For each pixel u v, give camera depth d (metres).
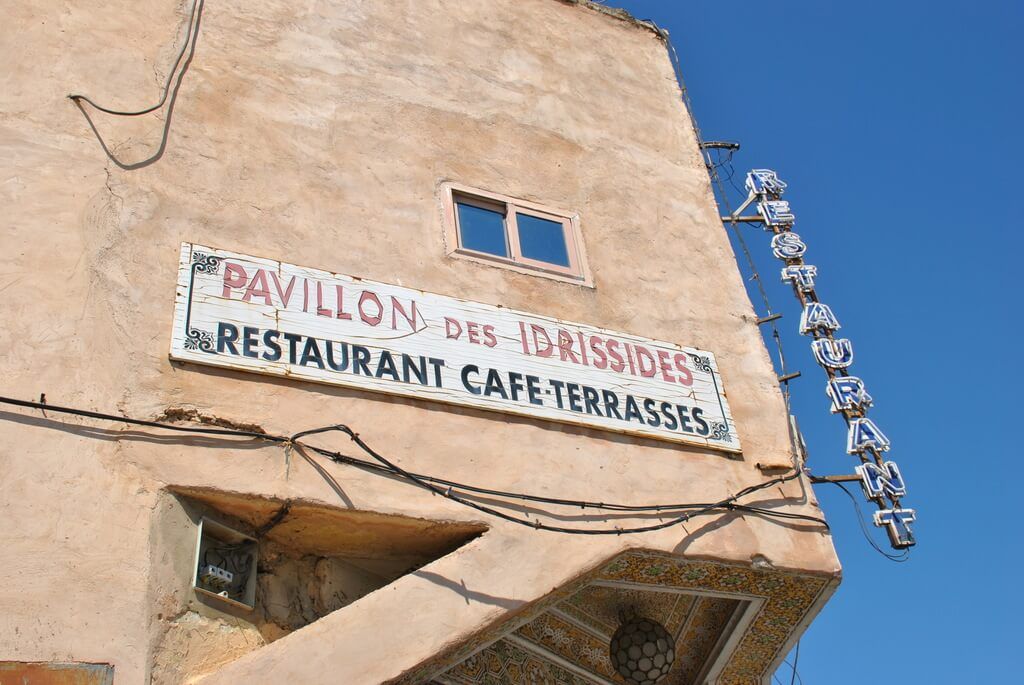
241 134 7.05
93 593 4.90
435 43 8.48
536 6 9.38
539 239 7.80
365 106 7.72
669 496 6.83
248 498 5.52
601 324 7.51
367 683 5.22
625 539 6.46
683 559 6.60
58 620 4.76
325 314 6.41
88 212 6.15
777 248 9.94
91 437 5.35
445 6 8.80
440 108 8.08
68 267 5.89
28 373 5.42
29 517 4.98
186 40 7.30
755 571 6.86
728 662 7.68
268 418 5.82
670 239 8.47
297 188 6.97
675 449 7.11
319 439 5.89
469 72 8.48
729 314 8.23
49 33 6.82
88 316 5.76
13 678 4.53
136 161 6.54
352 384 6.18
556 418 6.75
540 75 8.88
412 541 6.06
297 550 5.95
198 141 6.85
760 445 7.49
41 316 5.64
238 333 6.05
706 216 8.86
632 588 6.82
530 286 7.41
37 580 4.82
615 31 9.74
